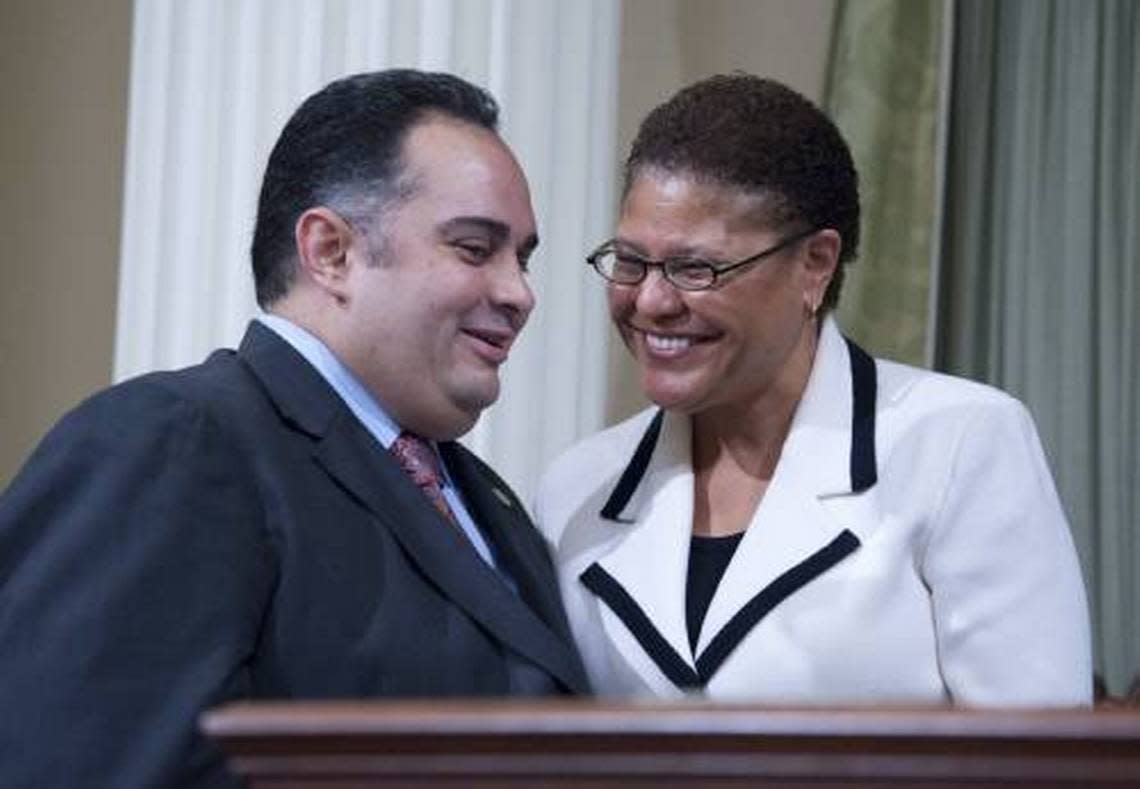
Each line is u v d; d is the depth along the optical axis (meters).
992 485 3.42
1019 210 6.27
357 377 3.38
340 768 1.62
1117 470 6.17
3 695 2.81
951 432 3.48
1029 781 1.55
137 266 5.33
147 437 2.98
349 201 3.35
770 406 3.63
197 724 2.79
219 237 5.24
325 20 5.18
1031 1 6.30
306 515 3.11
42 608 2.84
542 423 5.36
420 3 5.18
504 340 3.41
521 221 3.40
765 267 3.39
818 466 3.54
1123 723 1.54
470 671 3.17
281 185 3.43
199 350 5.25
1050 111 6.29
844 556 3.45
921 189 6.18
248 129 5.22
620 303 3.47
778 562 3.48
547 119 5.36
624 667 3.58
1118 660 6.12
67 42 6.59
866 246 6.13
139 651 2.83
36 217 6.56
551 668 3.25
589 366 5.46
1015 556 3.38
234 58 5.25
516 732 1.58
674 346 3.44
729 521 3.67
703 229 3.36
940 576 3.42
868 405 3.60
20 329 6.54
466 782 1.61
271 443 3.15
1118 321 6.20
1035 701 3.30
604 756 1.58
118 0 6.58
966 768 1.55
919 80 6.23
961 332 6.27
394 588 3.16
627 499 3.76
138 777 2.76
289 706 1.64
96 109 6.56
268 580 3.03
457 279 3.32
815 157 3.43
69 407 6.52
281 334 3.37
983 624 3.36
